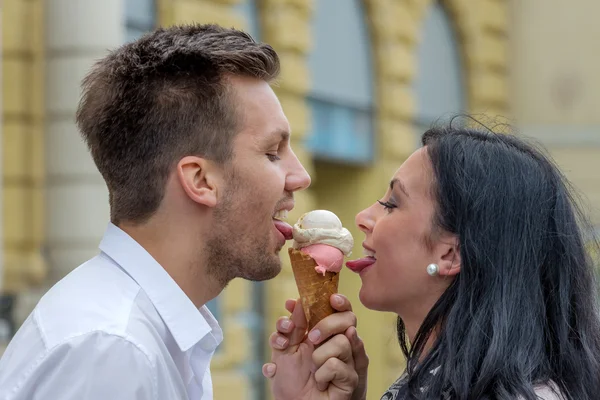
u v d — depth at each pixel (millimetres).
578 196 2873
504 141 2760
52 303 2395
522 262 2602
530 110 14383
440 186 2672
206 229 2576
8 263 6910
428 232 2688
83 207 6875
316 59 10203
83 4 6828
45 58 6949
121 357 2289
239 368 8656
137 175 2547
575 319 2656
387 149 11227
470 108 13172
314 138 10141
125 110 2545
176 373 2447
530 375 2467
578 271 2678
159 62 2545
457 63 13094
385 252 2754
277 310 9070
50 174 6945
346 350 2777
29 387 2283
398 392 2678
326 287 2840
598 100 14242
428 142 2789
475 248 2604
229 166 2572
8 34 6930
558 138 14359
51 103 6922
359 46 11031
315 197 11273
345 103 10695
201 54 2547
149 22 7867
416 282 2719
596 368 2605
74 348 2273
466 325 2568
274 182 2615
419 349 2672
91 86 2619
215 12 8461
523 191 2650
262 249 2627
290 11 9523
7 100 6918
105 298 2412
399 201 2746
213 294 2648
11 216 6906
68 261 6906
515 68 14422
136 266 2514
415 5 11883
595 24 14203
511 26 14414
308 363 2855
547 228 2664
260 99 2611
